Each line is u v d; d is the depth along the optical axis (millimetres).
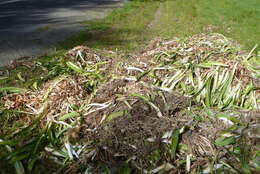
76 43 5832
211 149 2365
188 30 7352
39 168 2307
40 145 2492
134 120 2582
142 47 5512
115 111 2760
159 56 3895
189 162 2256
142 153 2314
